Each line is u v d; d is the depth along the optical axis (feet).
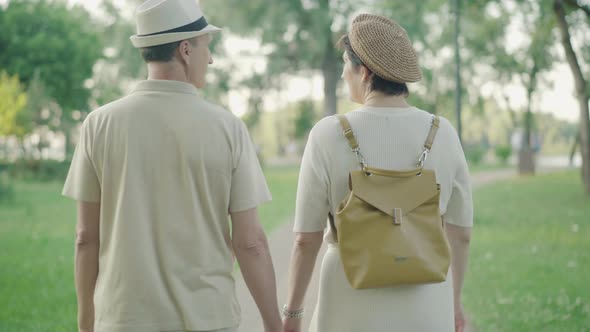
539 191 60.44
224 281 7.12
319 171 7.21
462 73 124.67
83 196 7.04
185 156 6.84
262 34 115.44
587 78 59.47
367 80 7.34
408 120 7.24
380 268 6.61
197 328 6.81
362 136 7.15
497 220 39.34
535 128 158.20
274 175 101.14
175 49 7.00
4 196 56.49
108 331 6.82
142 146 6.85
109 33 128.98
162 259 6.86
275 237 31.89
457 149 7.43
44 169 85.20
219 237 7.11
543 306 18.28
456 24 49.42
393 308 6.96
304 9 111.34
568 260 25.64
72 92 140.77
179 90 7.02
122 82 136.87
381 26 7.27
